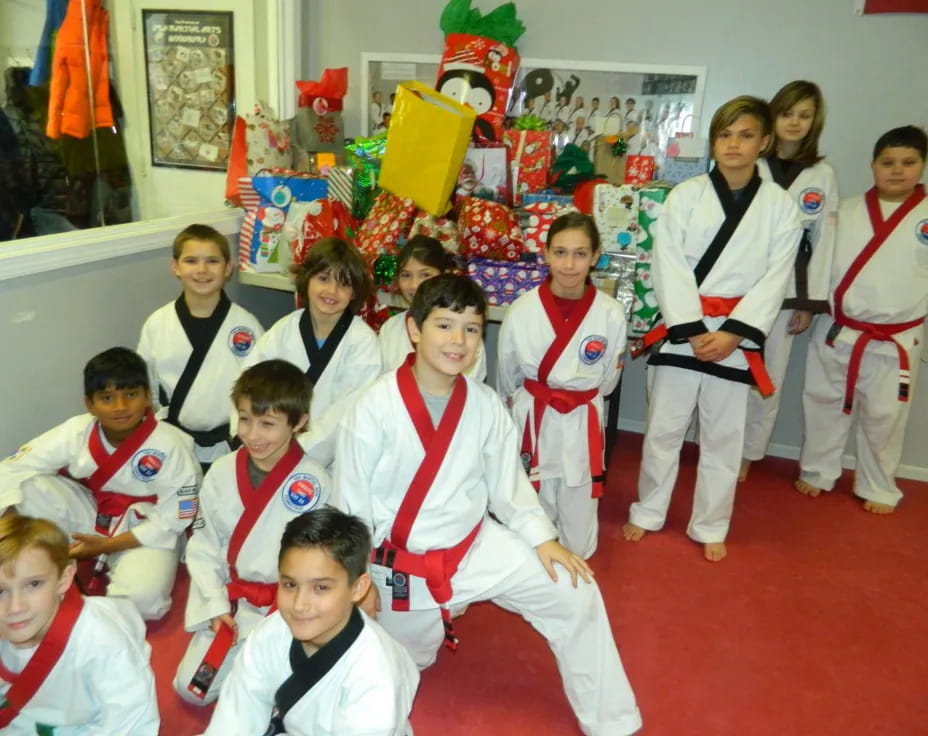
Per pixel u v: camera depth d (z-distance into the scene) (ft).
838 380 9.77
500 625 7.26
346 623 4.47
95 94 9.86
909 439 10.73
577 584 5.55
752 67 10.00
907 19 9.37
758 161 9.21
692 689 6.42
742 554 8.61
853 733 6.00
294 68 11.04
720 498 8.48
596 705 5.69
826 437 10.05
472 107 10.12
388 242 9.06
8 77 8.84
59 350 7.72
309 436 7.11
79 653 4.65
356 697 4.40
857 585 8.06
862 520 9.52
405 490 5.57
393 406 5.44
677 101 10.27
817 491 10.13
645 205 8.79
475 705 6.19
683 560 8.45
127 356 6.72
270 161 10.09
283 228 9.52
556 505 8.30
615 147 10.53
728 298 8.00
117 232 8.39
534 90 10.73
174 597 7.34
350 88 11.50
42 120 9.16
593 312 7.58
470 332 5.26
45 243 7.45
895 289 9.17
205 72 10.61
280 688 4.56
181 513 7.01
